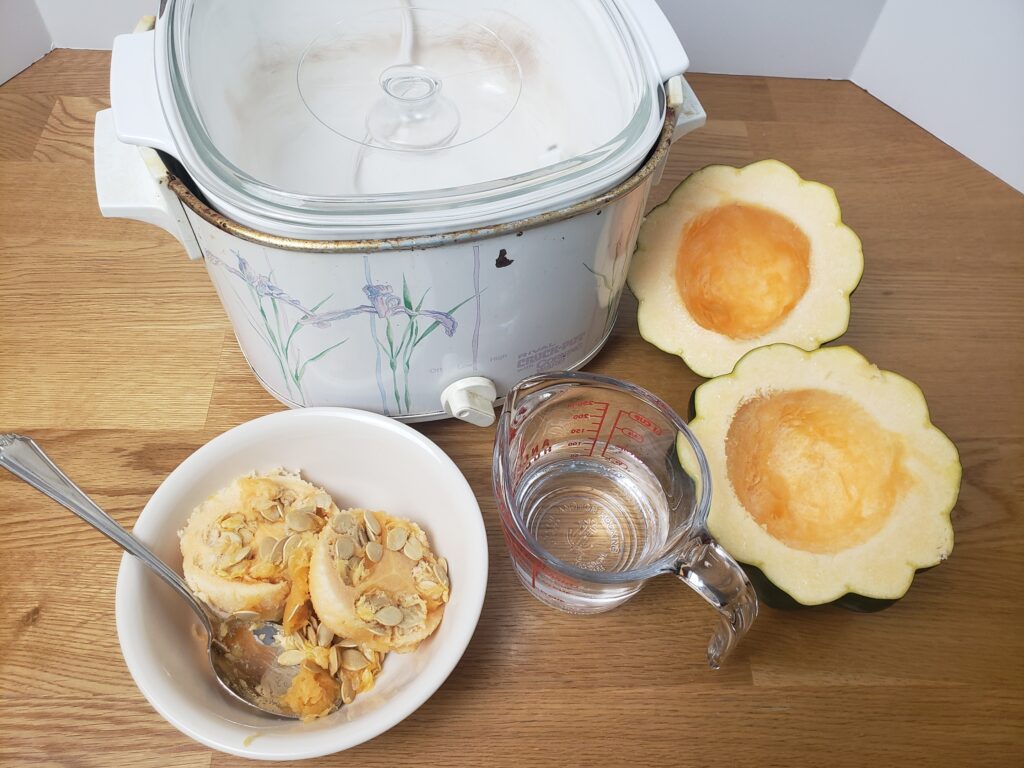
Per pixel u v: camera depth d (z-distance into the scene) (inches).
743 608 16.8
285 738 15.8
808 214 22.8
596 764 18.3
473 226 16.7
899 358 25.0
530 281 18.9
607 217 18.4
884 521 19.3
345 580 18.1
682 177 28.6
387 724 15.9
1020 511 22.3
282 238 16.4
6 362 23.6
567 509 21.5
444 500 19.4
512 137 21.0
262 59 21.2
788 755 18.6
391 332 19.2
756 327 23.9
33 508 21.1
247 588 18.0
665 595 20.6
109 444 22.3
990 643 20.3
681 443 19.1
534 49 21.6
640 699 19.2
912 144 30.7
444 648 17.0
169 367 23.8
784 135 30.5
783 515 20.9
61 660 19.0
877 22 30.9
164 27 17.9
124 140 16.5
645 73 18.6
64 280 25.2
